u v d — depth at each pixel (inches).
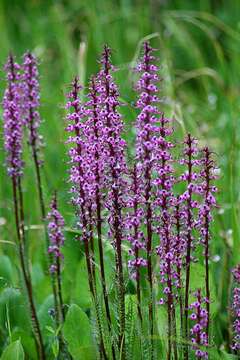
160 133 180.9
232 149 287.4
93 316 208.1
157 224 201.8
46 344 242.7
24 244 239.0
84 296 245.0
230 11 532.1
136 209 185.9
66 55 422.6
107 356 203.5
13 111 221.3
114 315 213.2
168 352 194.5
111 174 184.4
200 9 535.5
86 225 195.9
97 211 192.9
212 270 257.0
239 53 446.9
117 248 189.5
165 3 516.1
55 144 381.7
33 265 290.7
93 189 188.9
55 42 506.6
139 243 188.5
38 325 231.1
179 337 199.5
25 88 227.8
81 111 190.5
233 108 343.3
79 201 192.5
